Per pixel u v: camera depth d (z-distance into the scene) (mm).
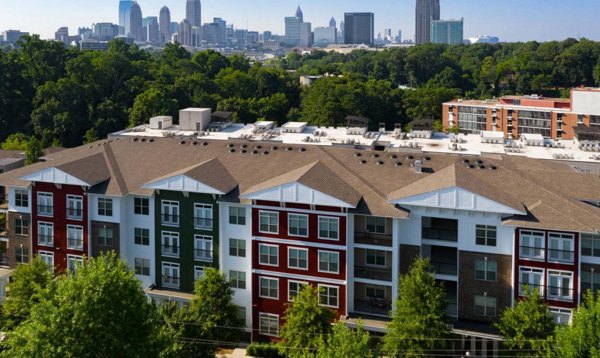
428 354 44750
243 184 55594
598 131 89312
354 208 50250
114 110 131250
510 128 160375
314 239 51438
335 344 38344
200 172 55250
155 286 57062
